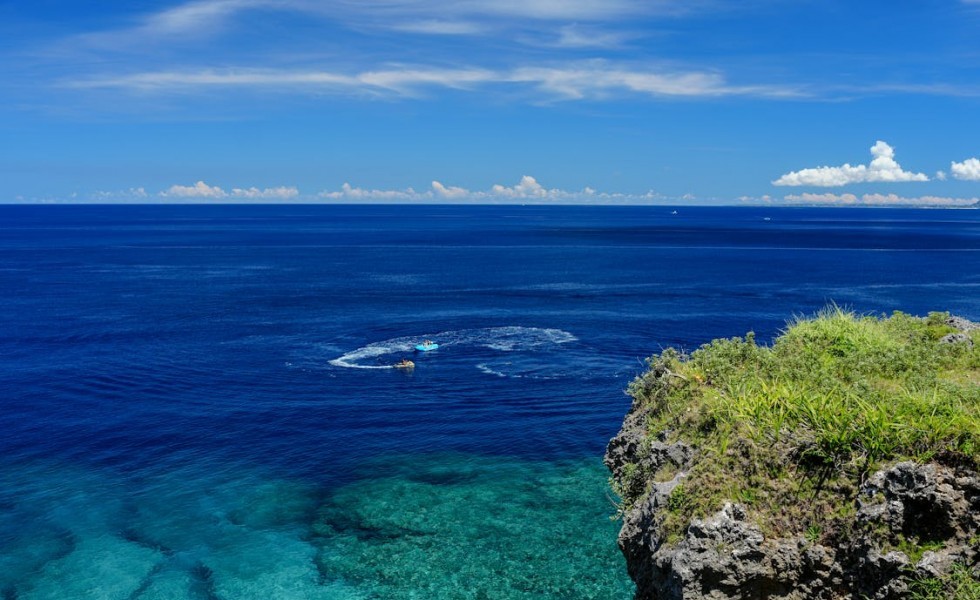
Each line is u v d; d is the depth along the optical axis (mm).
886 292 88562
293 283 103250
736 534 12648
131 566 25484
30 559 25844
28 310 79312
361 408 43188
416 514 29297
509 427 39438
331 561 25844
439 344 60844
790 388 15164
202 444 37250
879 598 11836
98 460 35031
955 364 17797
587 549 26391
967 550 11516
